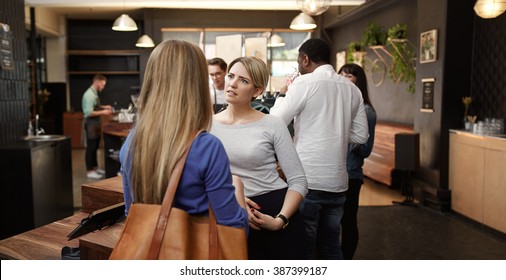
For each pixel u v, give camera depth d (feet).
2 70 15.99
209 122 4.58
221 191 4.35
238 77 6.34
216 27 38.37
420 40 20.33
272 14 38.60
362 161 10.33
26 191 14.57
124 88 44.83
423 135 20.22
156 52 4.53
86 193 8.67
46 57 42.83
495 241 14.84
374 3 25.98
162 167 4.25
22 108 17.81
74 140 42.52
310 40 8.75
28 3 27.68
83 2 28.30
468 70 18.61
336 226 8.74
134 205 4.28
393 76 25.58
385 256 13.41
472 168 16.89
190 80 4.43
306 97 8.18
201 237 4.28
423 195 19.88
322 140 8.26
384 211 18.83
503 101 16.69
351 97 8.64
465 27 18.44
